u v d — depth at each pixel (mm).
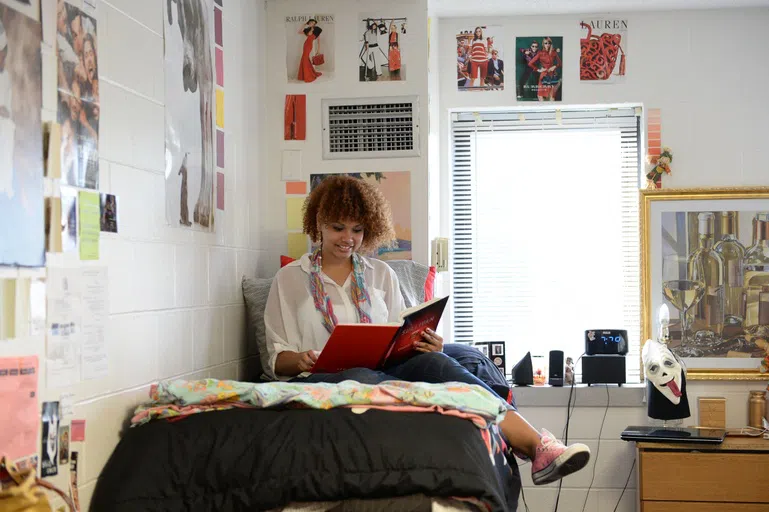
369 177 3598
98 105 2004
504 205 4633
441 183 4547
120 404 2127
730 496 3697
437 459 1887
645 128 4391
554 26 4430
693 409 4289
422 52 3586
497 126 4621
